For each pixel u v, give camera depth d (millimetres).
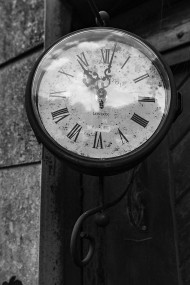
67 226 635
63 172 655
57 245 611
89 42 474
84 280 629
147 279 593
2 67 752
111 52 469
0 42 764
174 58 629
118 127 441
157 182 622
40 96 454
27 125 666
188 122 617
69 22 704
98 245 562
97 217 470
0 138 709
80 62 467
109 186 667
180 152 616
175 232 586
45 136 437
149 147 425
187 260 576
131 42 469
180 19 629
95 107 449
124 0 661
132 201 632
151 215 614
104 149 433
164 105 442
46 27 683
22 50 714
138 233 615
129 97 451
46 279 582
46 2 696
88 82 458
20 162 656
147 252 603
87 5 680
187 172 602
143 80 455
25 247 605
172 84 445
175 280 572
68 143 438
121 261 621
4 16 772
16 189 651
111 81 458
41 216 598
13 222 638
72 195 662
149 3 657
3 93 729
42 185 612
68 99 454
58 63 467
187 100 626
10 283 608
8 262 625
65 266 613
